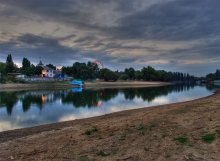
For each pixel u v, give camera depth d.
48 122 20.44
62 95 53.12
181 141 8.54
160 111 18.59
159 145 8.35
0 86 80.75
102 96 50.31
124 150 8.10
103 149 8.41
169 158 6.99
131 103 36.25
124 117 17.66
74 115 24.39
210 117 12.53
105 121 15.87
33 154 8.48
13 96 49.34
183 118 13.27
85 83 122.94
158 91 71.00
